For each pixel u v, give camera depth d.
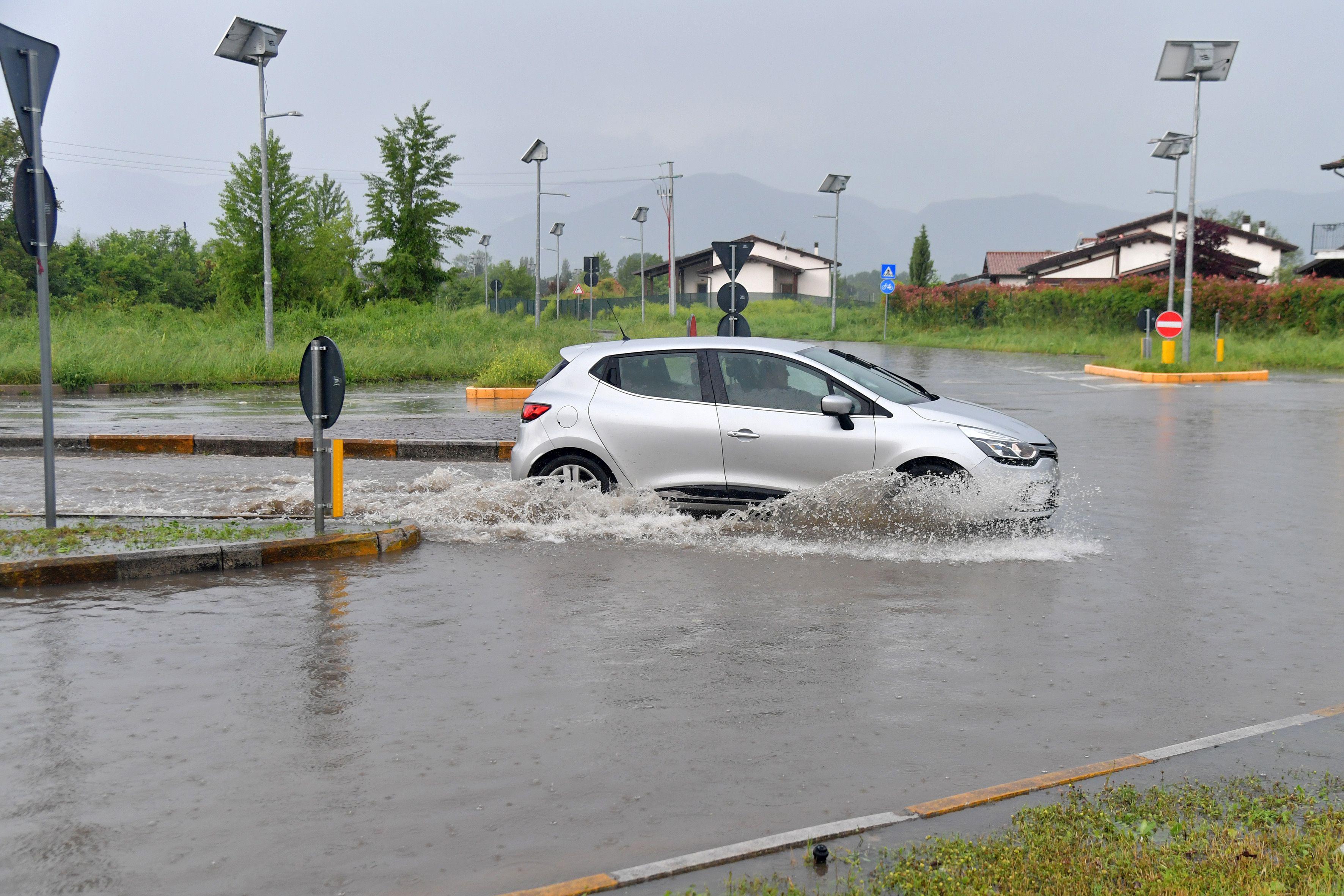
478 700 5.14
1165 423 17.41
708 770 4.36
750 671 5.59
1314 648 6.06
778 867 3.54
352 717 4.91
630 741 4.66
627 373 9.54
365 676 5.47
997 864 3.44
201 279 71.06
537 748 4.58
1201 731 4.82
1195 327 41.84
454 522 9.33
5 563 7.12
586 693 5.24
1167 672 5.63
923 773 4.35
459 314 41.97
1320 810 3.88
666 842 3.76
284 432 15.00
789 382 9.31
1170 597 7.13
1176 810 3.90
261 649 5.89
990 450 8.91
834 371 9.29
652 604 6.86
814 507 9.10
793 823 3.90
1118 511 10.16
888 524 9.03
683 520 9.20
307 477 11.90
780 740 4.68
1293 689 5.39
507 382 21.95
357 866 3.59
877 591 7.22
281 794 4.12
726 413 9.22
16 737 4.65
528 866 3.59
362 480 11.99
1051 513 9.08
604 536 8.80
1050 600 7.02
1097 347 39.53
